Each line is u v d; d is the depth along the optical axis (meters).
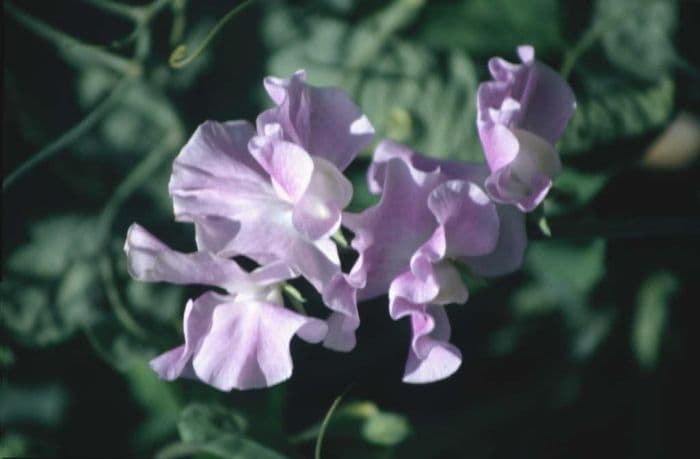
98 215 0.76
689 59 0.75
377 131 0.74
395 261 0.63
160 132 0.76
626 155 0.74
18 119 0.77
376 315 0.76
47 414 0.76
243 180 0.64
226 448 0.73
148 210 0.76
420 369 0.63
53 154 0.76
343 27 0.75
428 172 0.63
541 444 0.74
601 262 0.74
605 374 0.75
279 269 0.63
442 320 0.63
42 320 0.77
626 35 0.75
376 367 0.75
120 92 0.76
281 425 0.73
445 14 0.75
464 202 0.62
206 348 0.64
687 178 0.75
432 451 0.74
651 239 0.75
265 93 0.75
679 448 0.74
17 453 0.76
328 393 0.75
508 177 0.63
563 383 0.75
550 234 0.65
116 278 0.76
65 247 0.77
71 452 0.75
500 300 0.75
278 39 0.75
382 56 0.74
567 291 0.75
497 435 0.74
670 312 0.75
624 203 0.75
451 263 0.63
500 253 0.64
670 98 0.74
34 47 0.77
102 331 0.76
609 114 0.74
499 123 0.62
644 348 0.75
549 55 0.74
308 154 0.62
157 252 0.63
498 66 0.63
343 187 0.63
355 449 0.73
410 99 0.74
